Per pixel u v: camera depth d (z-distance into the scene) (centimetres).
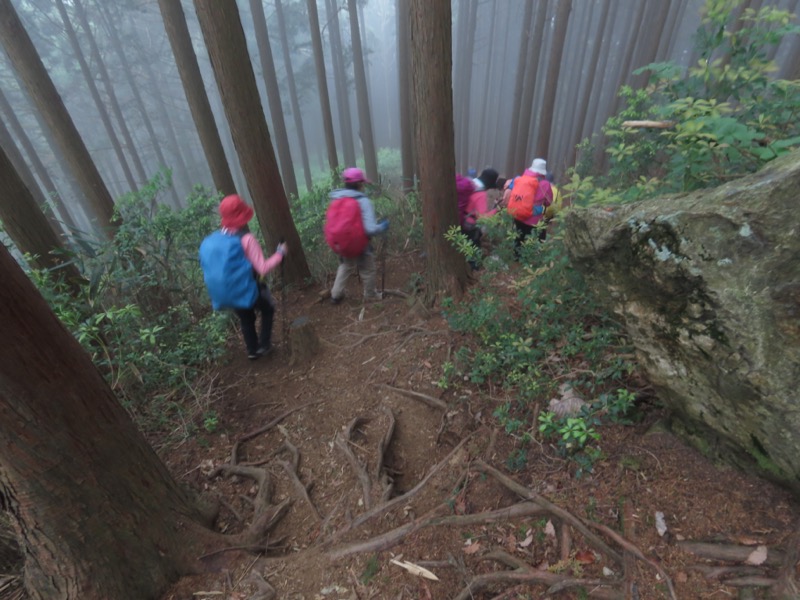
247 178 495
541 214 441
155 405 350
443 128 370
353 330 455
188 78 604
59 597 184
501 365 301
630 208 203
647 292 193
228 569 214
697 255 167
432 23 335
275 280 548
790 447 151
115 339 334
